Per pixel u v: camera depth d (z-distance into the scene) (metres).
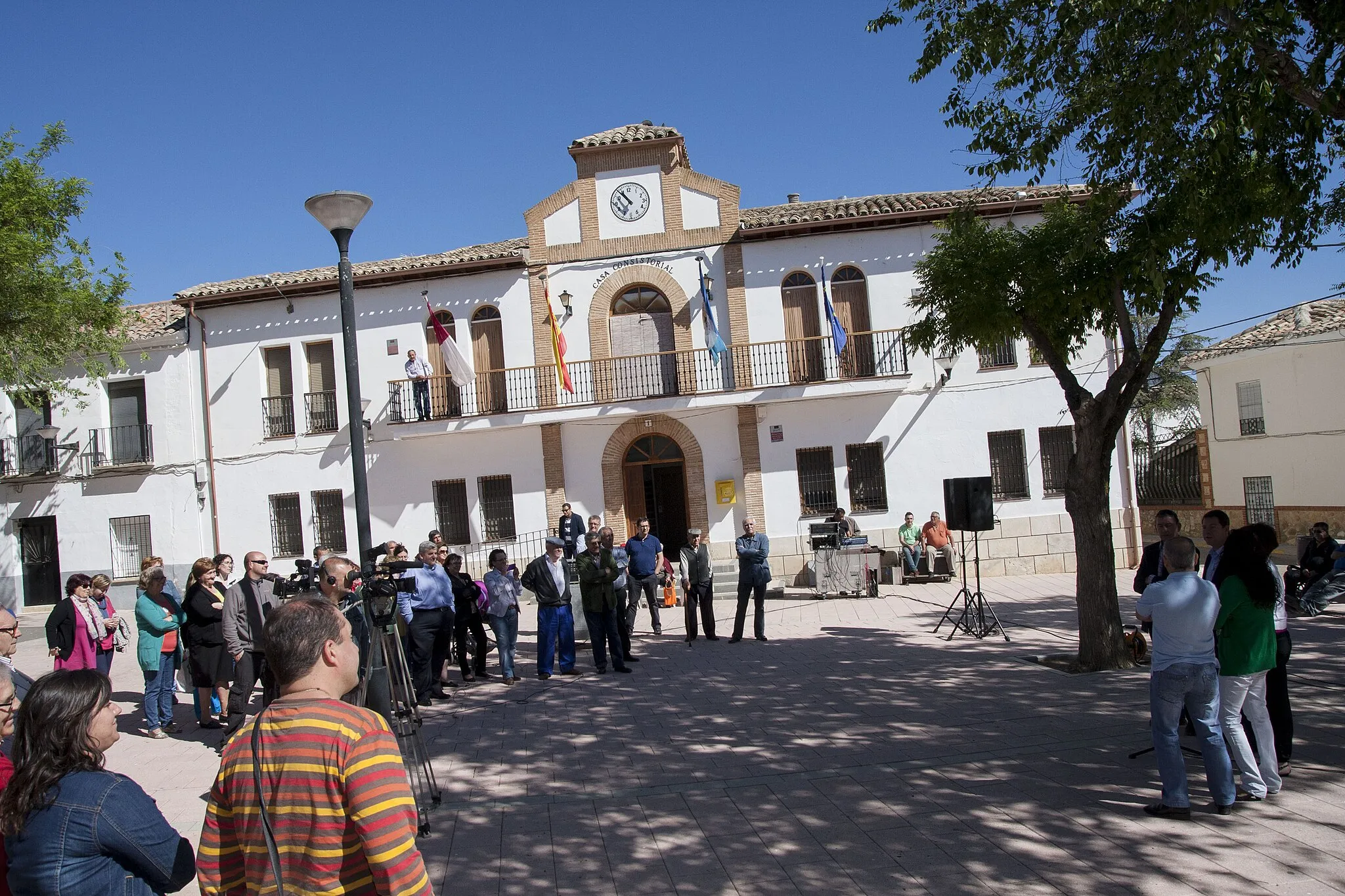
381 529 20.69
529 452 20.45
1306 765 6.54
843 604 17.36
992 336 10.57
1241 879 4.80
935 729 8.12
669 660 12.64
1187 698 5.75
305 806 2.63
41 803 2.94
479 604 12.30
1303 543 13.91
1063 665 10.41
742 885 5.16
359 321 20.97
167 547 21.59
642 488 20.89
